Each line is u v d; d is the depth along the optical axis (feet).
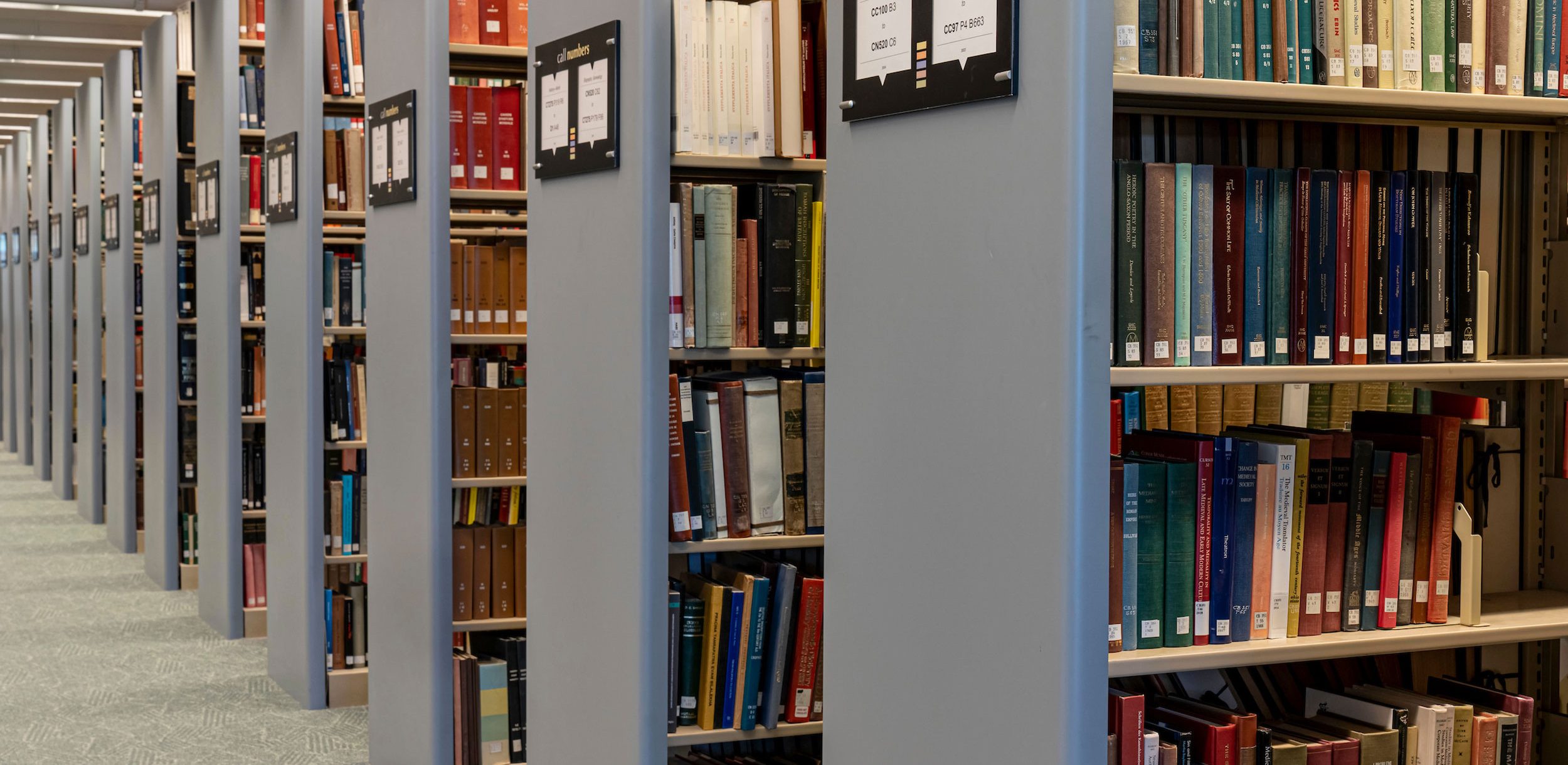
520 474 14.62
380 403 14.66
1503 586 9.01
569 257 10.47
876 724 6.86
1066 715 5.52
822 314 10.57
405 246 13.67
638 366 9.31
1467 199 7.58
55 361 39.27
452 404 14.39
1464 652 9.05
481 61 13.80
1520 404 9.18
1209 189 6.87
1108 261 5.48
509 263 15.19
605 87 9.72
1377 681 8.70
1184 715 7.30
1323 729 7.65
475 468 14.48
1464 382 9.30
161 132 23.82
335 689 17.65
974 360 6.03
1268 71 7.02
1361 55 7.26
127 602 24.26
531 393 11.34
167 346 24.43
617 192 9.60
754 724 10.41
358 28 17.25
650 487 9.33
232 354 20.77
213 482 21.99
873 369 6.82
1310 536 7.29
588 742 10.27
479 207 14.53
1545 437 9.10
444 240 12.95
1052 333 5.52
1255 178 7.01
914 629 6.52
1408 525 7.56
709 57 10.03
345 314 17.74
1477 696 7.98
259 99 20.72
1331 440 7.34
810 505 10.55
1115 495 6.72
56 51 27.37
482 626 13.83
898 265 6.58
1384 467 7.49
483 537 13.97
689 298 10.18
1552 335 9.04
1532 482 9.07
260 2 20.71
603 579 9.96
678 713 10.36
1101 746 5.60
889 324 6.68
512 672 13.52
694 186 10.41
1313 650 7.12
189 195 23.98
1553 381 9.05
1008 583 5.84
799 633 10.47
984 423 5.97
